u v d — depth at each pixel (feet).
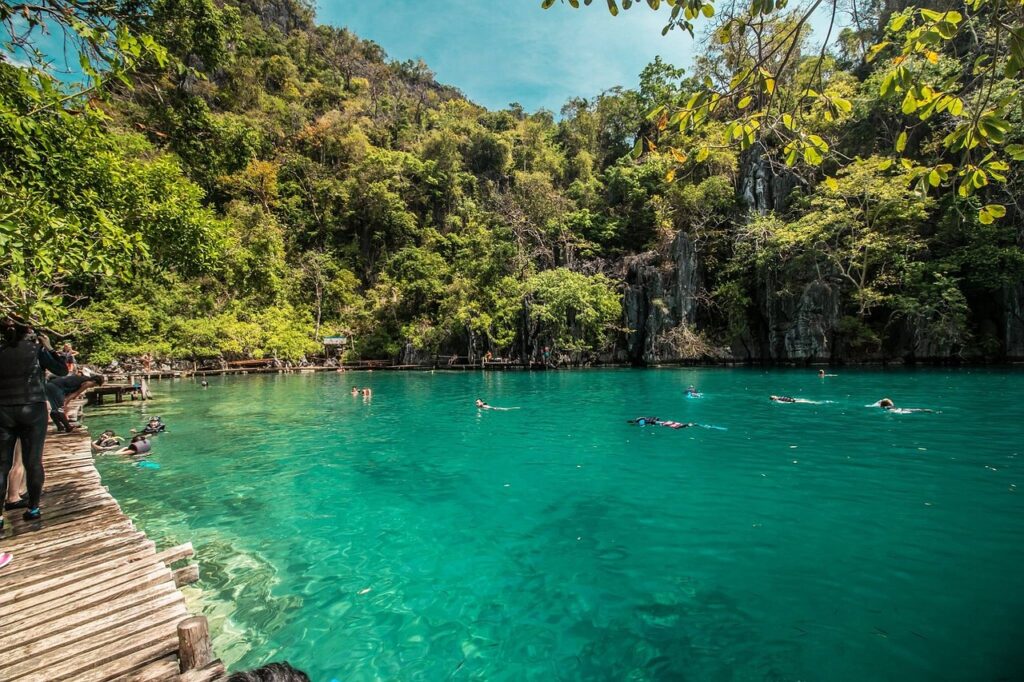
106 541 15.10
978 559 14.94
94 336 80.84
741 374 81.35
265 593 14.49
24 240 13.15
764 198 107.24
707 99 8.70
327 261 142.41
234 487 24.76
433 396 63.62
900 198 82.02
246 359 111.65
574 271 119.65
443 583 14.84
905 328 88.63
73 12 13.07
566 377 86.79
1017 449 28.12
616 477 24.93
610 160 161.07
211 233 35.47
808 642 11.32
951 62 44.86
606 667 10.87
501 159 170.71
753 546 16.37
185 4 68.64
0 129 18.57
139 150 40.14
